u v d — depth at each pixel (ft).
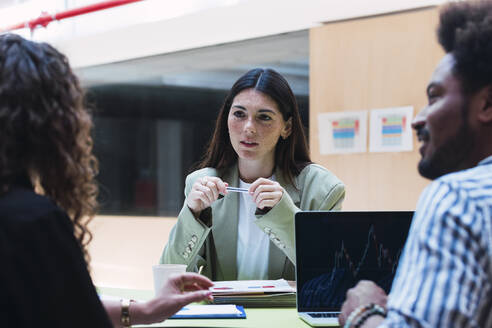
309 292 4.00
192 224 4.99
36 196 2.44
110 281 15.44
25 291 2.20
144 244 17.29
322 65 11.26
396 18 10.36
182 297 3.58
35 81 2.56
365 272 4.03
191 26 11.56
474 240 2.10
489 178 2.23
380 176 10.67
